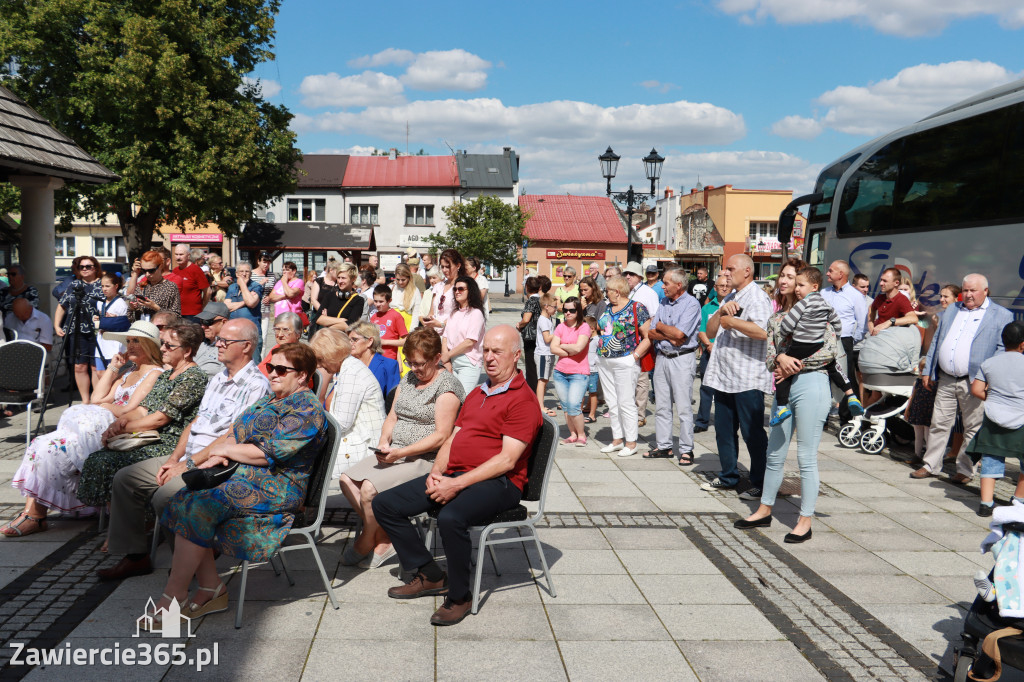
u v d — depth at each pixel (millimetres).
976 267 9508
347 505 6227
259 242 43312
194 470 4125
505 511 4430
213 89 28203
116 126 26750
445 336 7934
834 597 4633
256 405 4363
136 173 26031
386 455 4684
